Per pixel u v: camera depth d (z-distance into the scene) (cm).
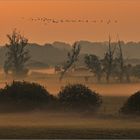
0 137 6525
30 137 6538
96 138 6481
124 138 6500
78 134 6781
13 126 7625
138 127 7569
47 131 6994
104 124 7956
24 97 10150
